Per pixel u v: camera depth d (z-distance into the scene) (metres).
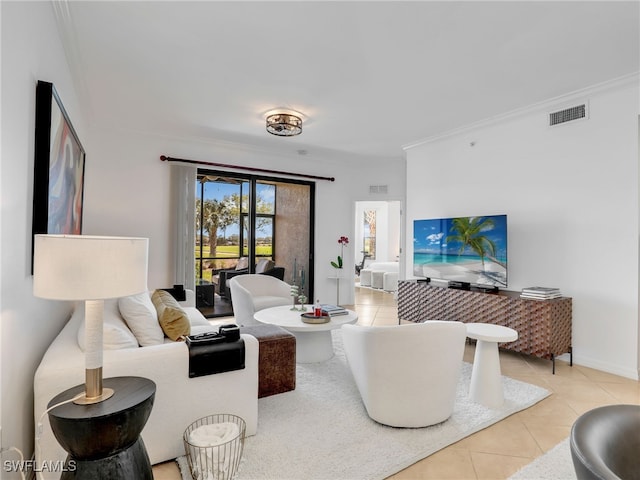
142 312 2.25
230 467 1.73
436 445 2.11
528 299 3.49
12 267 1.48
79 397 1.42
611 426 1.11
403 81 3.24
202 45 2.66
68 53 2.67
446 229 4.56
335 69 3.02
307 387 2.91
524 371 3.37
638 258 3.17
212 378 2.02
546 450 2.11
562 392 2.91
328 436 2.19
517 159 4.06
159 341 2.25
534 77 3.16
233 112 4.06
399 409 2.26
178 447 1.94
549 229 3.77
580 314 3.53
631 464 1.06
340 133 4.81
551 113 3.76
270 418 2.40
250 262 5.77
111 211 4.61
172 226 4.96
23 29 1.58
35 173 1.78
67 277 1.29
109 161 4.60
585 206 3.50
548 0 2.14
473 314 3.97
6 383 1.42
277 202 6.07
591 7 2.20
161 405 1.89
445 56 2.79
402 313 4.89
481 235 4.14
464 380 3.12
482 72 3.06
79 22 2.38
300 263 6.30
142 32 2.49
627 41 2.58
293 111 4.00
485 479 1.85
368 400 2.34
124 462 1.41
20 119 1.55
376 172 6.67
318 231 6.45
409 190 5.40
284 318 3.48
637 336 3.17
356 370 2.43
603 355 3.38
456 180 4.73
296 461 1.94
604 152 3.37
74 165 2.75
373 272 8.98
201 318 3.66
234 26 2.42
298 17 2.31
